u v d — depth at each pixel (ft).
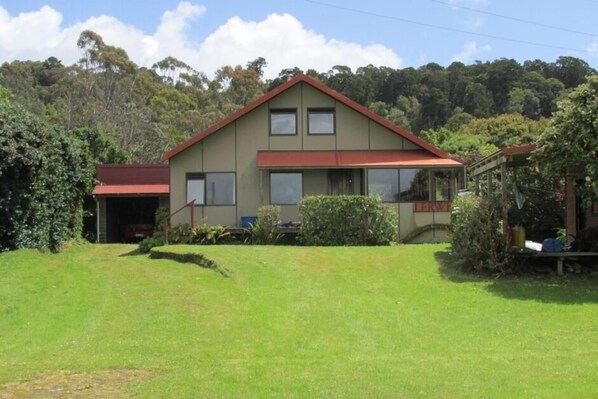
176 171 79.61
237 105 263.29
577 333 32.22
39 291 46.60
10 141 59.06
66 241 74.38
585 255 47.16
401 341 31.48
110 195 96.58
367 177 76.95
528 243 54.44
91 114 191.01
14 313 40.14
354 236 65.87
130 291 46.39
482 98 233.76
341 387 23.03
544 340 31.09
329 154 79.51
